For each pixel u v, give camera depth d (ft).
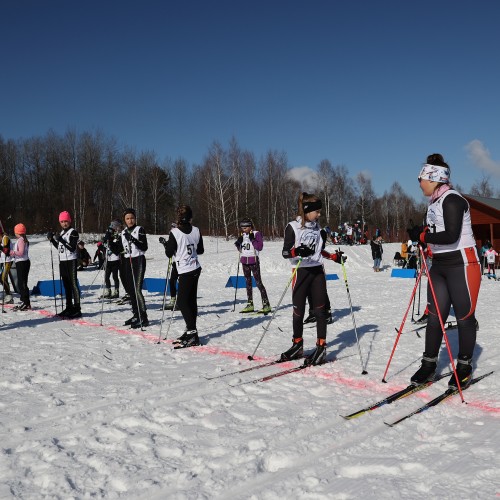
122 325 22.16
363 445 8.52
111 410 10.37
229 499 6.85
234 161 146.61
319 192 169.17
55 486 7.23
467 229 11.71
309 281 14.35
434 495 6.81
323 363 14.32
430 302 12.05
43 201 164.25
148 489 7.13
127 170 174.29
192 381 12.57
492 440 8.56
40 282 37.42
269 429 9.29
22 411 10.49
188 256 17.24
